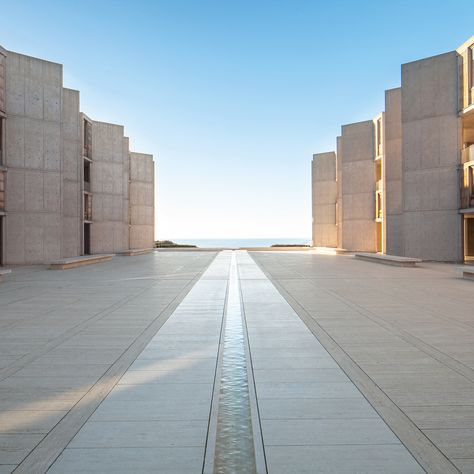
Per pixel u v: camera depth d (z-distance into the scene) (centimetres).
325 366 562
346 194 3962
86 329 786
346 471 318
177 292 1275
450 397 457
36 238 2497
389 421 400
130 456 340
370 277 1686
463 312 938
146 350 643
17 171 2436
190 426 391
